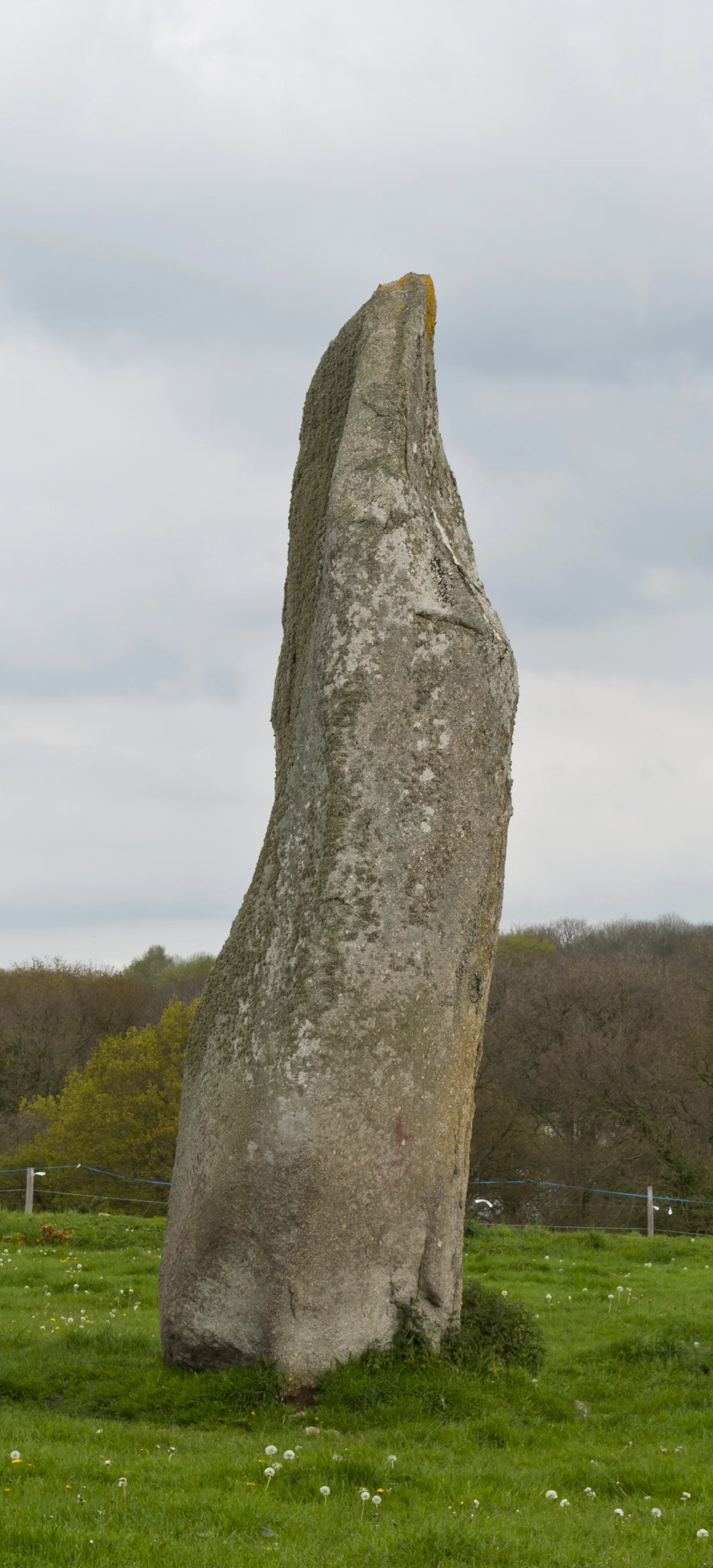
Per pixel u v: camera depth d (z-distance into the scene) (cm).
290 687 1038
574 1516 646
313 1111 881
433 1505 652
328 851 920
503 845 977
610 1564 570
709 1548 599
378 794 929
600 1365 1047
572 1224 3747
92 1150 3734
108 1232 1927
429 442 1030
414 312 1041
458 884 941
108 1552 557
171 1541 574
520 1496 686
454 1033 936
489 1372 923
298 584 1050
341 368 1078
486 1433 813
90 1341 1057
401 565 959
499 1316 985
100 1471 684
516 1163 4041
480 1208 3984
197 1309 905
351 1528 602
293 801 974
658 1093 3756
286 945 930
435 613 955
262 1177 885
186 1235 920
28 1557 546
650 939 6059
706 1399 930
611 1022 4138
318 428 1084
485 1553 576
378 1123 900
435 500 1015
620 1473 735
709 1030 3959
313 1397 866
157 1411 850
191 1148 948
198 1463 710
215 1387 865
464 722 955
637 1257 1878
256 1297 884
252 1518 611
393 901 921
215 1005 973
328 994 898
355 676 938
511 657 984
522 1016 4272
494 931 966
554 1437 824
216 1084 942
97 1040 5316
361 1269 895
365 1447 744
